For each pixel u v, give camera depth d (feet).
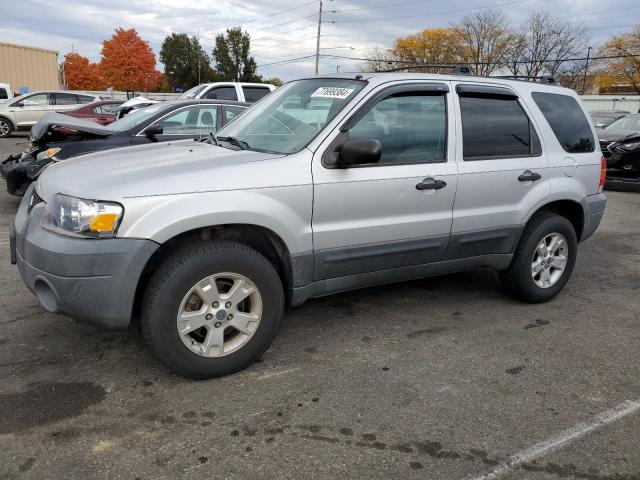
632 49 160.97
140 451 8.49
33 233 9.94
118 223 9.31
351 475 8.13
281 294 11.10
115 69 151.74
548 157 14.79
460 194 13.08
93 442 8.66
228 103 26.35
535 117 14.75
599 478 8.26
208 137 13.75
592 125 16.33
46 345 11.87
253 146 12.10
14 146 54.60
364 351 12.17
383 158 12.07
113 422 9.20
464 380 11.02
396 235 12.30
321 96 12.51
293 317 14.03
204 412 9.59
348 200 11.48
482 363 11.79
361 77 12.57
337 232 11.50
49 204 10.02
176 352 10.04
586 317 14.71
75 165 11.46
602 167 16.29
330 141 11.34
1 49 92.38
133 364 11.18
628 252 22.12
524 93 14.74
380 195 11.85
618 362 12.05
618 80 165.27
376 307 14.89
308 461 8.39
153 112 25.16
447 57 185.68
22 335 12.30
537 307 15.37
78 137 25.46
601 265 20.11
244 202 10.22
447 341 12.85
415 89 12.60
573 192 15.17
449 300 15.64
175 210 9.62
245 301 10.97
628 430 9.50
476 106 13.67
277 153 11.31
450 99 13.16
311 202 11.03
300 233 11.02
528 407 10.11
